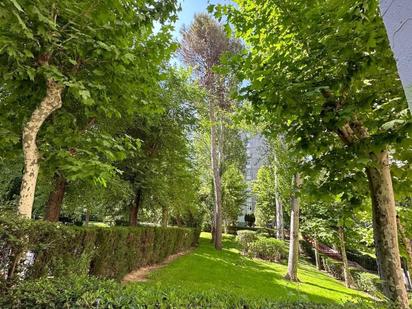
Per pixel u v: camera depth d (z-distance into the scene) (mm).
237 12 3609
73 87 3020
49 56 3268
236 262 10766
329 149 3400
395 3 850
